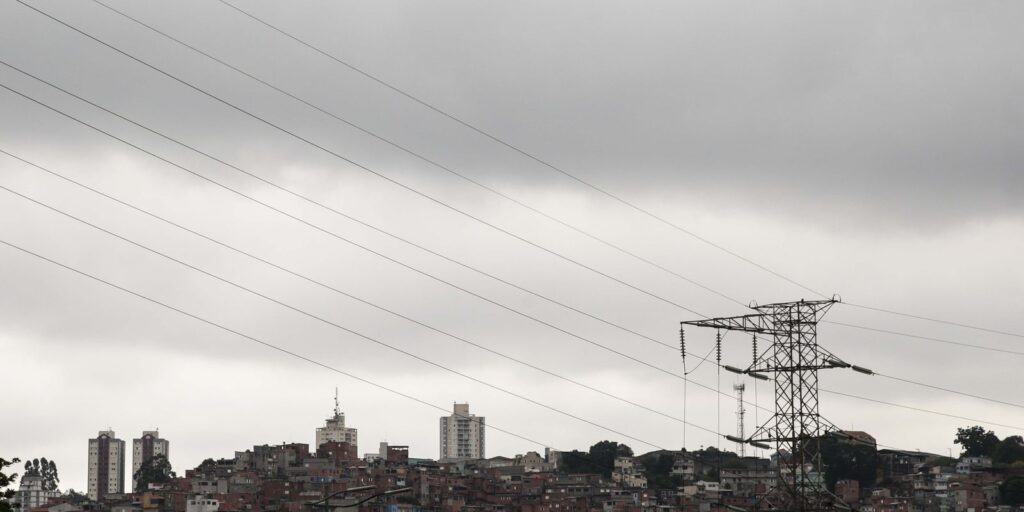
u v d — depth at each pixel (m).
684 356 143.38
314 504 121.50
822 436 143.12
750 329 143.88
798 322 143.62
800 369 143.38
